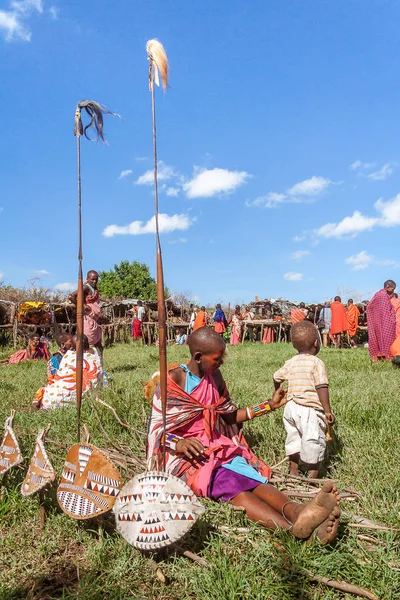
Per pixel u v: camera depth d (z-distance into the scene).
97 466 3.14
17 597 2.63
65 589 2.68
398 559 2.80
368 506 3.47
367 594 2.52
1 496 3.65
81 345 3.51
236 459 3.43
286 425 4.16
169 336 29.19
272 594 2.58
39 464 3.33
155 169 3.18
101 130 3.54
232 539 2.99
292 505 3.04
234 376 9.71
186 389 3.57
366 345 24.58
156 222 3.15
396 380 8.62
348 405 5.86
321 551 2.83
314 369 4.12
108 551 2.99
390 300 12.84
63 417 5.60
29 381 9.70
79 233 3.54
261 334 28.09
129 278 53.72
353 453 4.38
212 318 31.00
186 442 3.36
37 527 3.35
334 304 22.22
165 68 3.17
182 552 2.94
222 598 2.48
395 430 4.95
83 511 3.13
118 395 6.23
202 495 3.33
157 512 2.88
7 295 22.31
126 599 2.53
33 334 20.16
